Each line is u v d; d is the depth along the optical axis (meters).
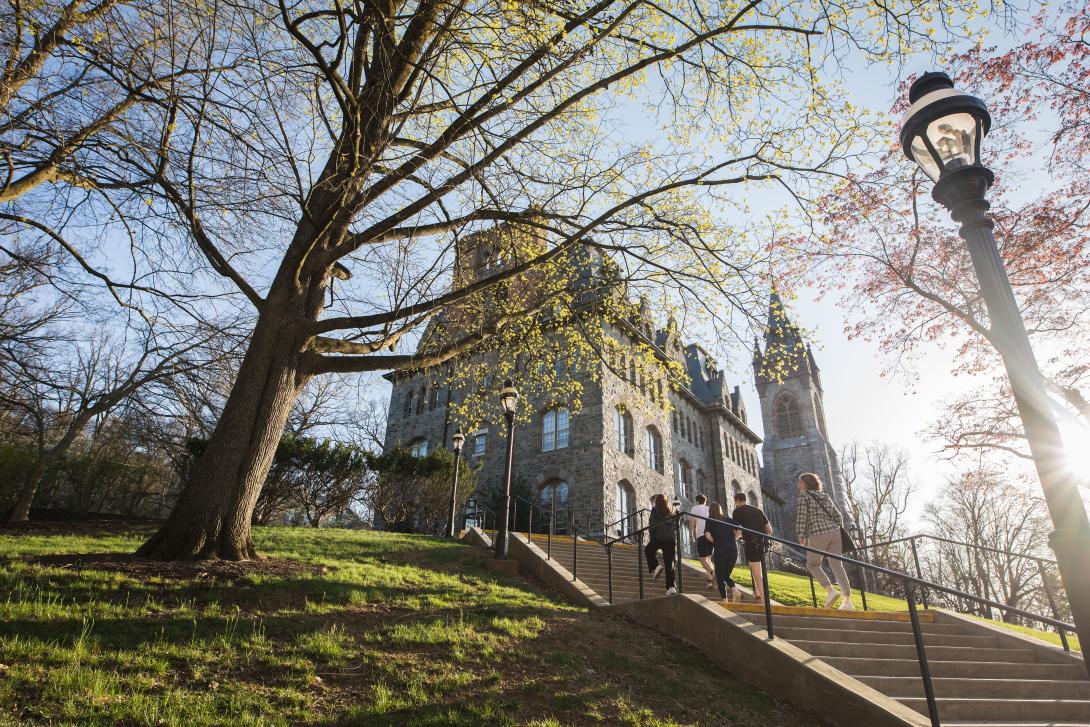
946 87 4.11
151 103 8.07
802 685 5.51
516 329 12.49
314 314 9.73
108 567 7.03
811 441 50.62
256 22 8.01
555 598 9.05
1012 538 38.28
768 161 10.29
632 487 25.34
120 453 22.55
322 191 9.77
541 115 9.51
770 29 8.99
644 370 12.93
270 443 8.74
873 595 18.69
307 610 6.40
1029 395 3.29
